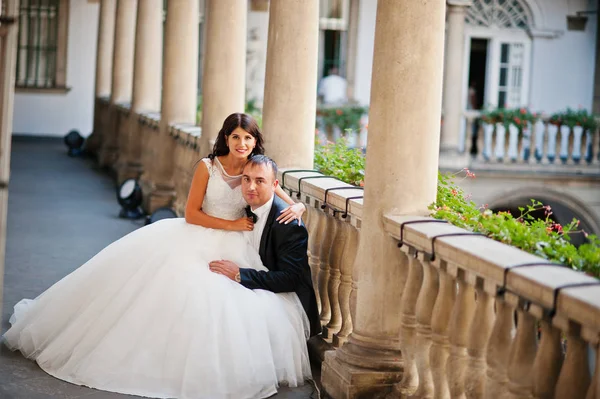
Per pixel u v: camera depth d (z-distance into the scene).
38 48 23.19
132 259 5.15
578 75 22.75
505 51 22.58
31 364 5.20
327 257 5.55
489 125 21.61
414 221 4.41
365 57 23.30
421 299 4.27
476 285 3.73
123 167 14.29
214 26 8.98
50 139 23.41
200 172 5.27
